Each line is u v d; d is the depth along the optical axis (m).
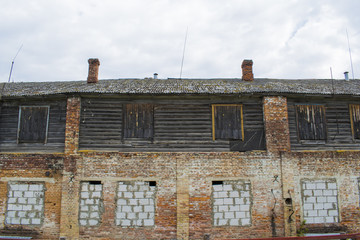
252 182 10.52
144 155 10.62
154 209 10.38
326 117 11.55
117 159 10.57
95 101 11.27
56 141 11.14
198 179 10.50
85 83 13.34
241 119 11.22
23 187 10.66
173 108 11.33
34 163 10.74
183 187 10.44
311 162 10.83
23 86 13.33
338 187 10.78
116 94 10.84
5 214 10.55
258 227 10.30
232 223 10.33
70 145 10.62
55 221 10.40
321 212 10.58
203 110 11.30
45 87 12.67
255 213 10.36
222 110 11.30
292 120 11.34
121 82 13.56
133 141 11.02
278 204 10.41
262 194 10.46
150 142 11.02
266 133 10.84
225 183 10.53
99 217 10.30
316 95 11.05
